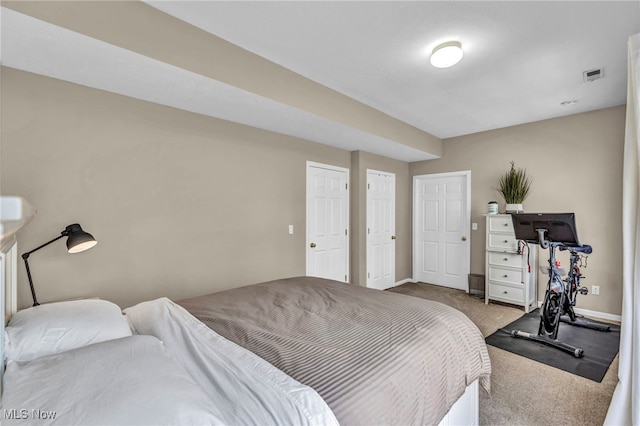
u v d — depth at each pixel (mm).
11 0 1323
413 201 5156
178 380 844
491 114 3576
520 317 3404
